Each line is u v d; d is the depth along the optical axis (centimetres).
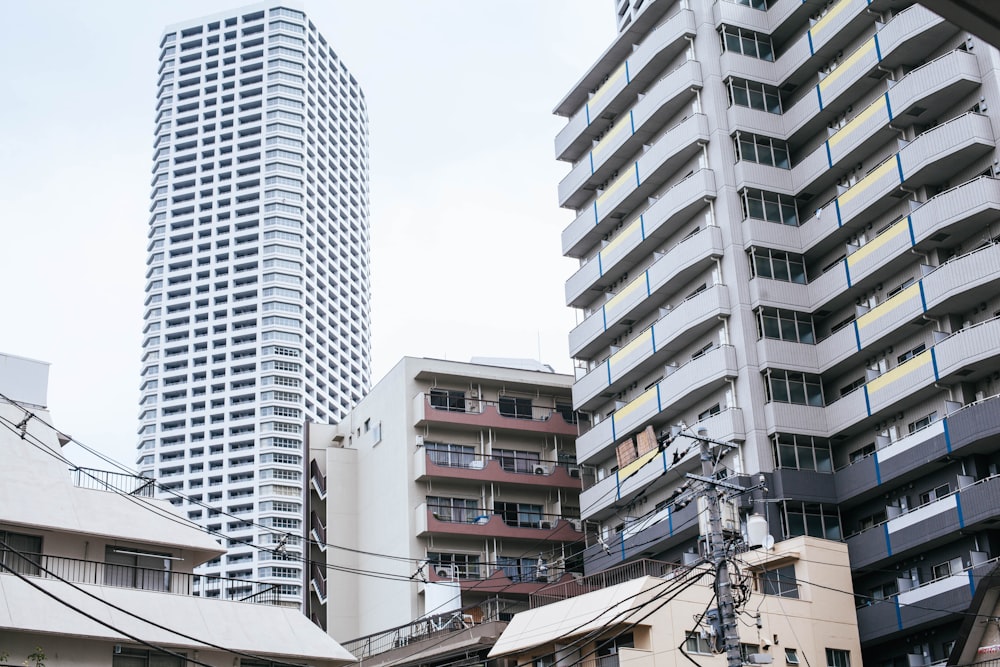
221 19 19962
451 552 6469
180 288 17825
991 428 4209
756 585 4553
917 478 4622
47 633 3484
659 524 5412
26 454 3925
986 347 4316
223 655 3869
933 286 4556
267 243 17900
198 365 17225
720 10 5778
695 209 5594
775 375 5066
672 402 5450
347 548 6894
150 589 4019
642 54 6078
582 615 4172
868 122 5041
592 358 6494
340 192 19950
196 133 19012
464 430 6825
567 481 6831
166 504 4256
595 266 6291
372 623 6538
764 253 5316
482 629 4816
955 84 4678
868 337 4878
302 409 16775
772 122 5606
